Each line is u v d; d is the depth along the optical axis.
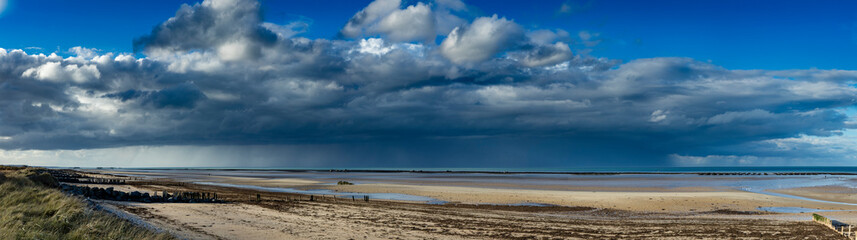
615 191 69.62
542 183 100.44
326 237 24.12
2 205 21.23
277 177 142.50
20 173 39.28
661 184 97.94
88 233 17.30
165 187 69.81
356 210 37.88
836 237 27.23
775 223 33.47
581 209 44.69
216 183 92.88
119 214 26.09
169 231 22.19
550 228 29.36
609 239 25.61
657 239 25.77
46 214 20.23
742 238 26.41
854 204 53.38
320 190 69.31
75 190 40.22
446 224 30.34
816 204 51.50
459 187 75.94
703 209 45.50
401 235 25.50
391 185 79.44
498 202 50.59
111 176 137.12
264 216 32.22
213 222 27.83
